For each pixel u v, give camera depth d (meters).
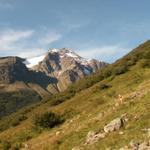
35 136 41.16
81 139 26.00
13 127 61.97
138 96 29.59
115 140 21.17
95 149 21.62
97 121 28.67
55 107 63.22
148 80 43.00
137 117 23.22
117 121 23.47
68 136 29.00
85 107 46.12
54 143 28.81
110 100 41.47
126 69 62.47
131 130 21.64
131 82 48.44
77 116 39.72
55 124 42.03
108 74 68.88
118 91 46.34
